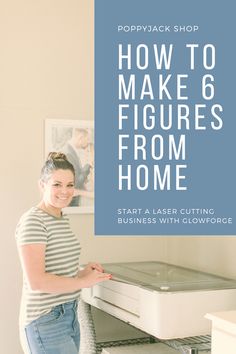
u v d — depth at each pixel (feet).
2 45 8.67
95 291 8.02
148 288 6.66
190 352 6.38
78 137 9.03
